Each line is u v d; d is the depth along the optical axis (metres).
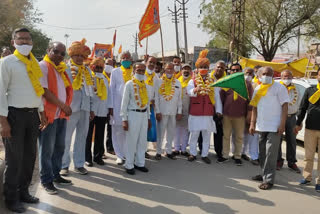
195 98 6.16
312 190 4.90
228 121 6.22
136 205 4.06
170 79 6.23
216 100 6.28
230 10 27.25
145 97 5.36
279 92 4.79
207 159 6.27
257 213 3.98
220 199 4.39
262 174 5.18
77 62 4.97
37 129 3.78
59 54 4.09
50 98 3.95
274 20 24.86
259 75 5.37
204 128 6.14
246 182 5.16
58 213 3.72
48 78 4.03
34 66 3.63
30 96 3.57
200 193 4.59
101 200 4.16
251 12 25.19
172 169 5.73
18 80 3.48
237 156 6.18
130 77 6.00
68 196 4.24
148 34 7.50
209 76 6.29
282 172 5.86
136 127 5.29
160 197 4.36
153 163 6.11
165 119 6.27
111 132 6.59
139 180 5.04
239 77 5.82
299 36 26.22
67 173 5.11
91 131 5.64
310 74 14.09
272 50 26.12
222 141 6.51
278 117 4.84
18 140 3.55
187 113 6.68
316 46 14.70
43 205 3.91
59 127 4.44
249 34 26.30
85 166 5.68
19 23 23.69
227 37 28.09
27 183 3.91
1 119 3.36
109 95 5.81
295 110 5.89
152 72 5.95
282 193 4.72
